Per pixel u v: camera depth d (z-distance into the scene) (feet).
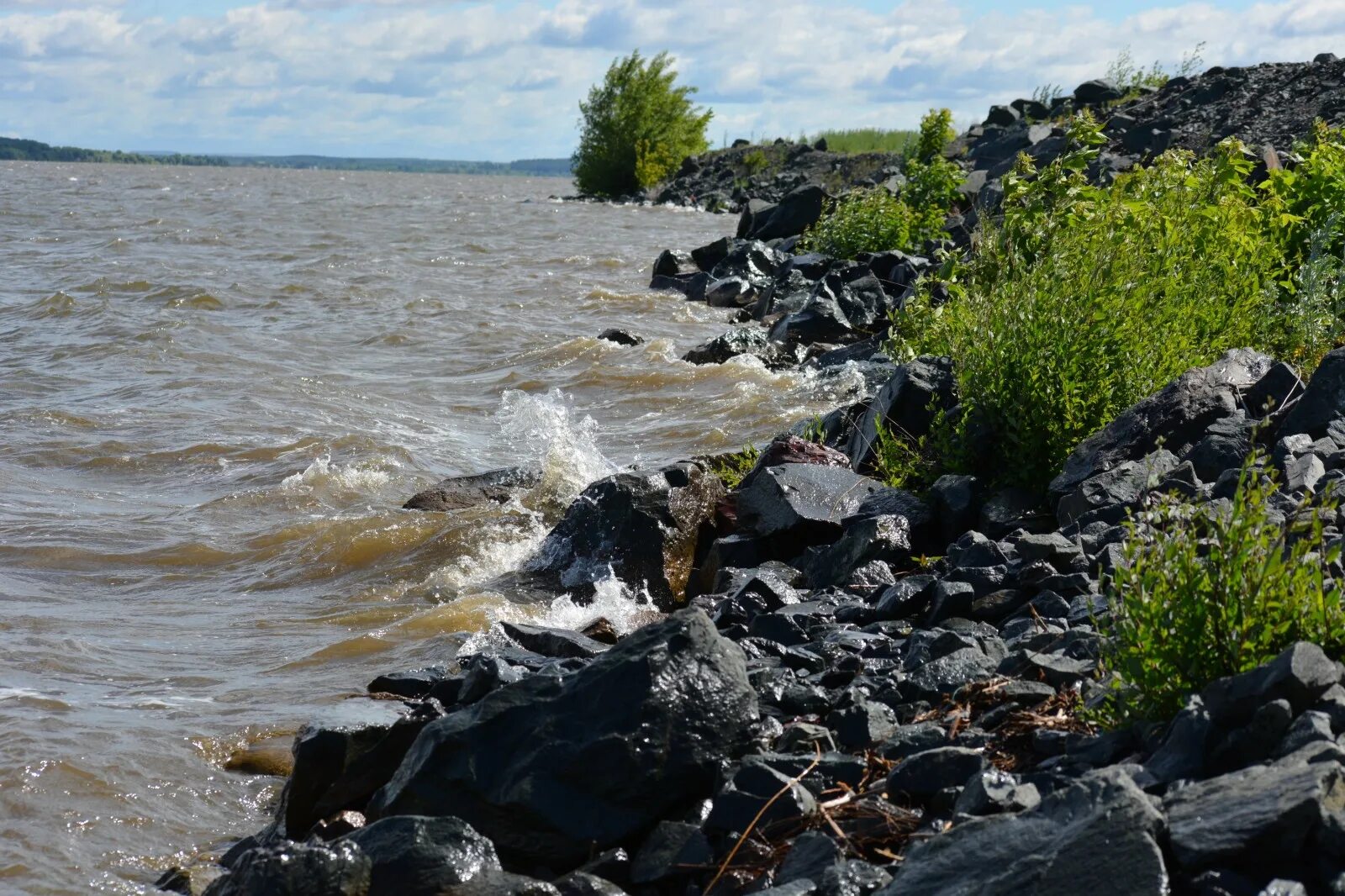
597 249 114.73
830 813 13.76
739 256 83.20
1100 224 33.76
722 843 14.02
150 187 272.10
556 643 23.29
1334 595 13.37
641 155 216.74
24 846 17.54
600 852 14.73
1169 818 10.96
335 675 24.21
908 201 80.18
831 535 27.99
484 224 151.12
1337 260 37.11
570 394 51.80
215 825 18.72
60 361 58.39
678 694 15.38
